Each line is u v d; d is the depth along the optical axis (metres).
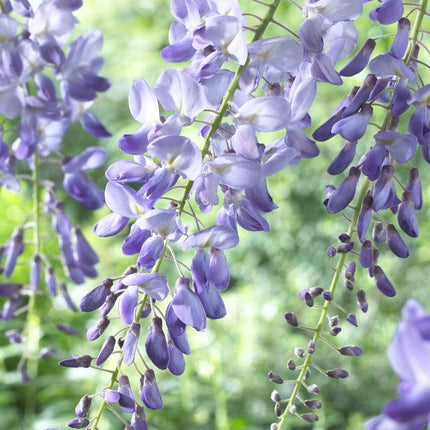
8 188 0.66
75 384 1.25
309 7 0.52
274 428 0.53
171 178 0.49
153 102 0.51
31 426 1.19
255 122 0.49
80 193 0.69
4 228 1.45
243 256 1.49
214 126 0.50
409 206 0.53
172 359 0.51
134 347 0.49
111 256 1.54
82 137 1.86
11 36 0.61
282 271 1.44
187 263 1.38
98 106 1.83
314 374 1.36
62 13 0.61
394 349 0.35
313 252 1.38
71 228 0.70
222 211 0.52
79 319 1.39
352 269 0.54
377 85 0.52
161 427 1.20
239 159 0.48
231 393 1.30
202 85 0.51
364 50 0.53
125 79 1.71
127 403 0.50
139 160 0.51
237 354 1.33
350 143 0.53
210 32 0.50
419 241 1.24
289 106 0.49
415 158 1.15
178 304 0.49
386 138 0.51
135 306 0.50
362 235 0.52
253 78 0.50
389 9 0.52
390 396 1.31
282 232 1.41
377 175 0.51
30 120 0.63
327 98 1.24
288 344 1.38
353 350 0.53
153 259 0.49
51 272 0.69
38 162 0.69
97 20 1.57
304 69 0.52
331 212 0.53
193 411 1.24
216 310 0.50
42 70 0.63
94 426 0.50
